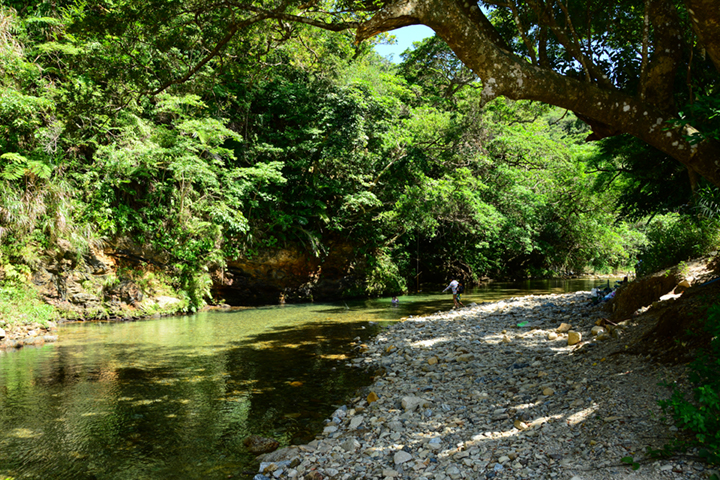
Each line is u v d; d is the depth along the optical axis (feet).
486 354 26.86
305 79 65.46
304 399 22.48
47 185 45.06
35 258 43.52
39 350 33.42
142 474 14.97
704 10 11.85
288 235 66.03
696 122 12.14
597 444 12.59
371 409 20.07
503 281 104.27
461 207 75.51
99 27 23.36
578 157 81.15
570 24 15.90
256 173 56.80
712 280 20.40
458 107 77.66
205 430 18.70
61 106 34.65
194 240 55.67
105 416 20.25
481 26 15.85
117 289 49.42
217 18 23.66
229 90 60.34
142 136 51.96
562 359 22.33
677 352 16.47
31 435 18.15
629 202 32.71
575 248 109.29
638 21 23.76
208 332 40.81
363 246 73.72
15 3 50.37
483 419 16.76
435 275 93.97
